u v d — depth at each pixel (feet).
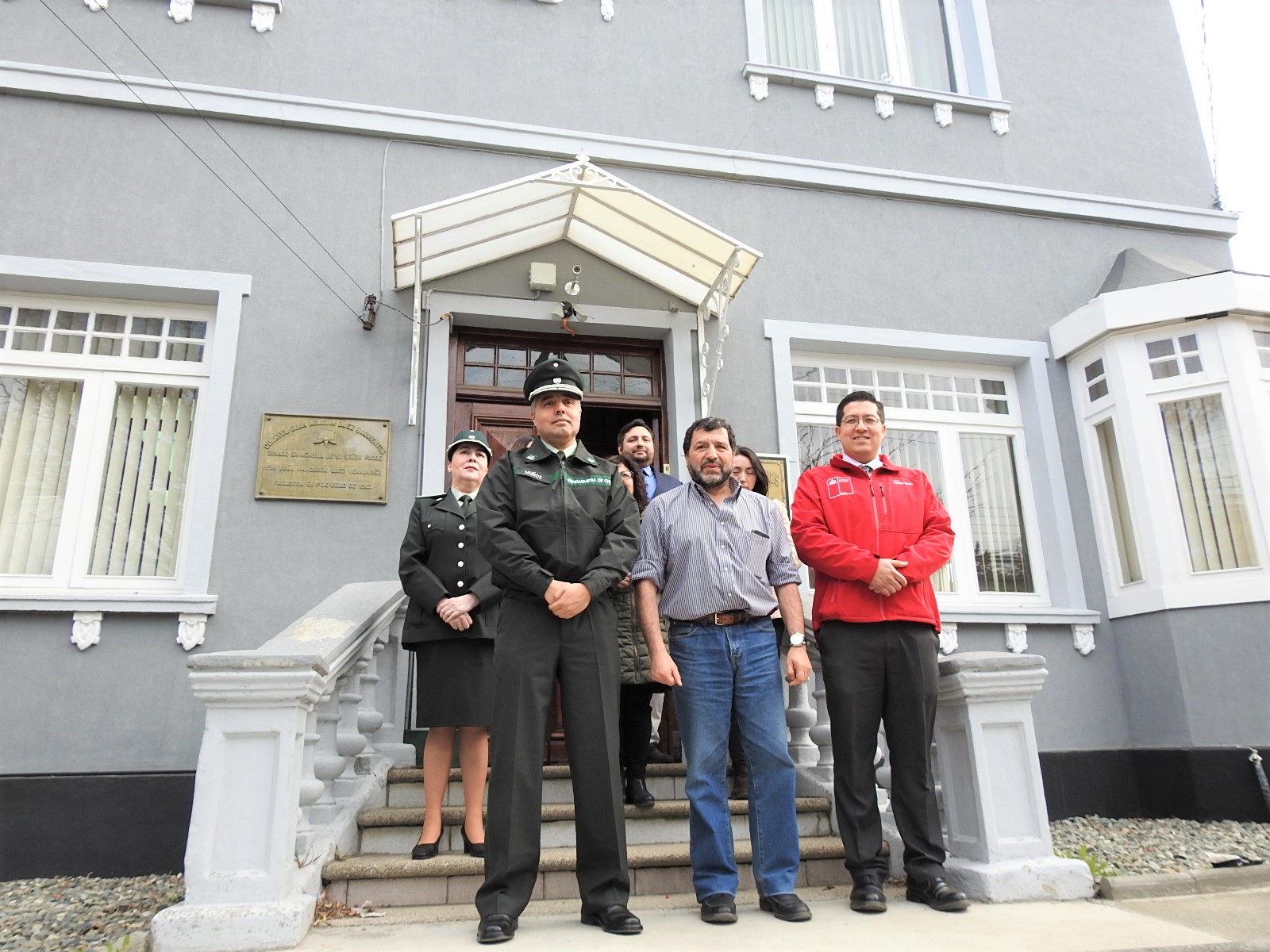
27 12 18.04
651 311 19.56
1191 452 19.75
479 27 20.43
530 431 18.85
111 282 17.10
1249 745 17.95
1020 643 19.44
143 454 17.39
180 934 9.11
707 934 9.41
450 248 17.74
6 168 17.26
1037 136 23.49
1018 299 22.12
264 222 18.12
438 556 12.69
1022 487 21.61
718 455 11.18
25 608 15.14
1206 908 10.82
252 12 19.16
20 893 13.32
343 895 10.94
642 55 21.31
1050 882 11.23
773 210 21.09
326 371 17.60
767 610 10.82
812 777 14.44
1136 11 25.38
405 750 14.92
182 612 15.64
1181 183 24.13
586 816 9.73
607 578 9.91
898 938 9.22
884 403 21.48
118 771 14.92
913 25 24.82
